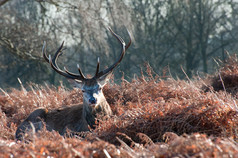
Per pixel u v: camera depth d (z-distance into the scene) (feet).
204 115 36.50
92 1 137.28
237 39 226.58
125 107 51.72
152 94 55.52
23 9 181.37
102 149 26.09
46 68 182.09
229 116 36.32
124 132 37.40
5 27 144.46
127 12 140.15
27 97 69.15
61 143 27.14
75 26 166.09
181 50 223.71
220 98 43.47
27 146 27.89
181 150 24.47
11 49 142.20
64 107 53.42
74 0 138.10
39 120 50.08
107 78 48.75
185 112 37.73
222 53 221.87
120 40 50.98
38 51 146.61
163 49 220.84
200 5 216.74
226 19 230.89
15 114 59.11
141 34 188.96
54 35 164.76
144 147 31.78
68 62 202.80
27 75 189.57
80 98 63.77
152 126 37.86
